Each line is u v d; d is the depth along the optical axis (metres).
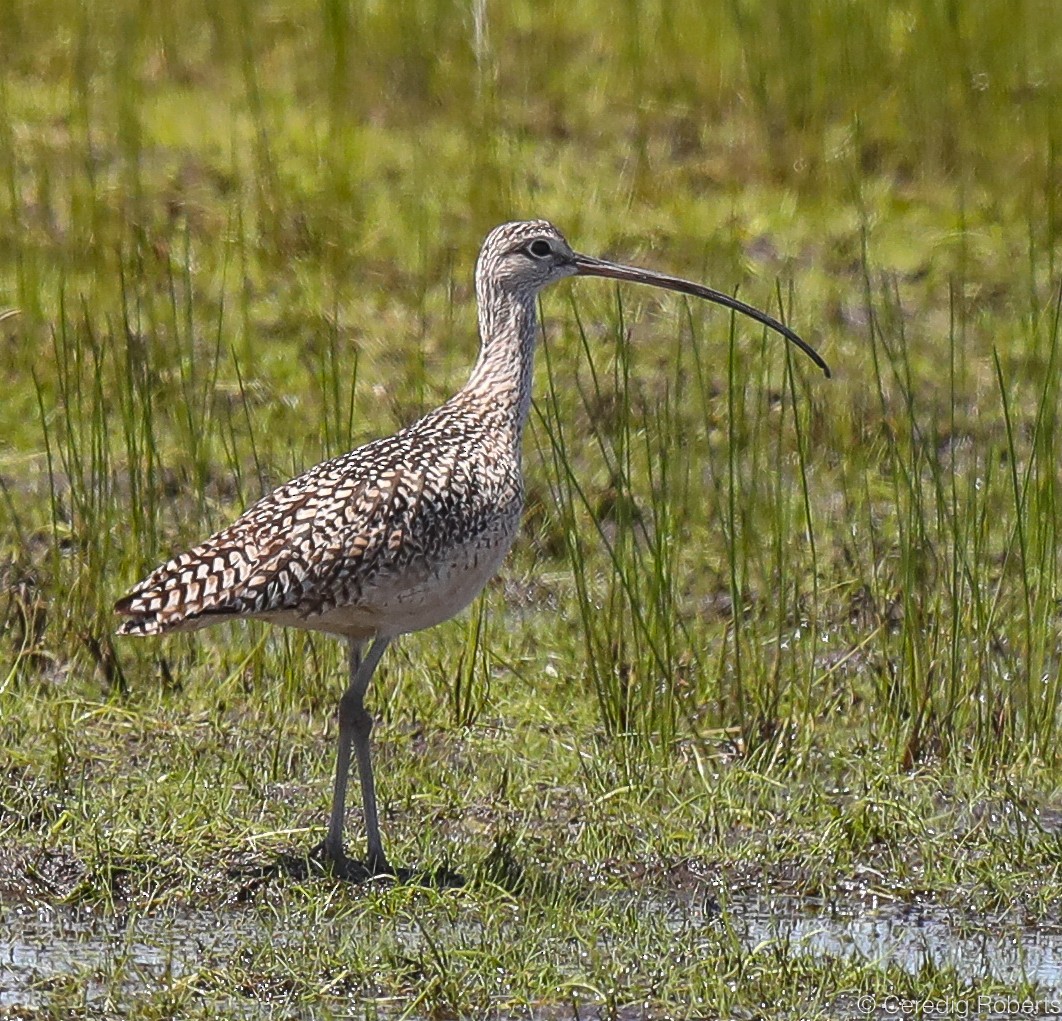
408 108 22.34
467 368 17.84
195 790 11.48
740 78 23.33
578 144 21.92
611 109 22.66
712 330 18.31
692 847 11.39
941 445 16.81
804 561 14.88
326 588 10.55
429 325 18.41
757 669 13.08
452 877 10.80
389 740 12.59
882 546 15.16
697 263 19.59
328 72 23.02
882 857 11.41
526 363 11.95
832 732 12.92
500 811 11.73
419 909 10.43
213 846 10.93
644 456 16.28
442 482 10.91
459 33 23.88
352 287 18.78
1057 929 10.73
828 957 10.14
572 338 17.97
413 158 21.27
